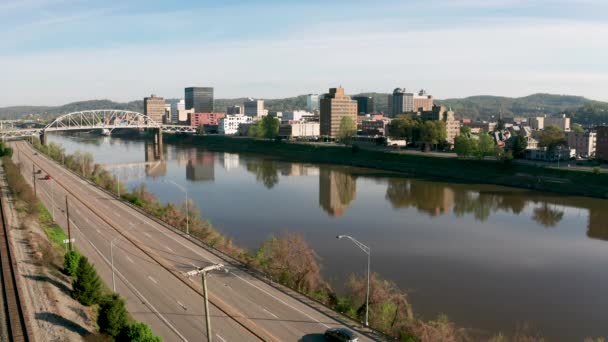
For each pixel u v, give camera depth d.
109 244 69.44
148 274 57.41
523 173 157.25
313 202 119.06
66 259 56.72
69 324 42.28
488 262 73.62
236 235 85.56
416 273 67.75
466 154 178.12
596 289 63.19
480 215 108.25
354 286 53.53
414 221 100.44
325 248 78.50
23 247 60.66
